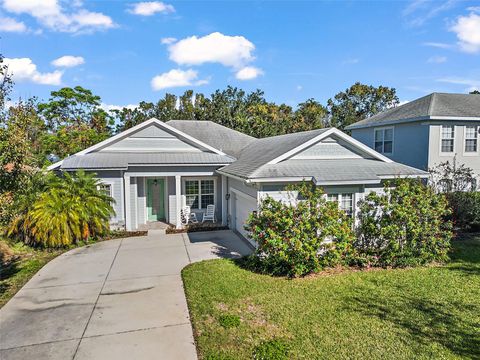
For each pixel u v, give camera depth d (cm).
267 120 4194
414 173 1236
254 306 747
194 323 673
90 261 1099
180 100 4359
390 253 1027
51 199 1255
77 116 4322
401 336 618
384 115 2198
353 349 577
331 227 955
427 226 1045
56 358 561
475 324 665
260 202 1092
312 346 586
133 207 1571
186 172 1598
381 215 1100
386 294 813
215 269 999
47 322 687
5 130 720
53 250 1222
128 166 1495
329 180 1084
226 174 1412
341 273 973
